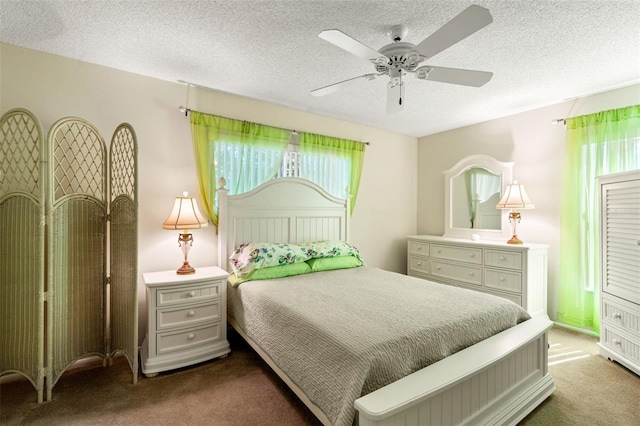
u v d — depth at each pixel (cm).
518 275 295
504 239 352
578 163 296
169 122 268
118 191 229
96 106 238
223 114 293
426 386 125
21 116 202
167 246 267
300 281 247
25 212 193
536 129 332
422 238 390
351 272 283
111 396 189
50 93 222
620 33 191
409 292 216
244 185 301
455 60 226
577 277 296
